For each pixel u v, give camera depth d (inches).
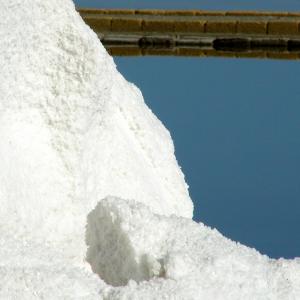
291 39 2087.8
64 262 386.0
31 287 349.7
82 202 480.7
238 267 378.3
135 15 2194.9
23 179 457.7
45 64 482.0
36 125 475.2
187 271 367.6
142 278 383.9
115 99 563.5
